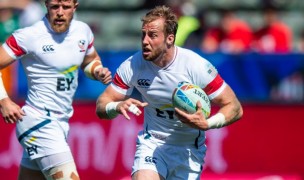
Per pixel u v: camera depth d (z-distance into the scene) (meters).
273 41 42.72
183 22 41.12
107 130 33.75
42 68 23.44
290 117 33.88
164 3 42.44
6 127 33.59
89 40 24.34
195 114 20.47
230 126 33.75
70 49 23.58
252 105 33.94
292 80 34.59
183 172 22.80
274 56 34.66
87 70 24.78
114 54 34.72
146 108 22.64
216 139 33.72
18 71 34.00
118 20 51.72
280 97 34.53
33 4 42.16
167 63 21.59
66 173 23.45
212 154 33.72
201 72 21.62
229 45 42.50
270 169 33.81
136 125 33.56
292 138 33.88
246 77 34.69
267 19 43.28
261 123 33.88
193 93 21.06
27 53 23.30
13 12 41.09
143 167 22.12
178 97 21.06
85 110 33.81
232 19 44.78
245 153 33.75
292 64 34.56
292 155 33.81
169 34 21.27
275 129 33.88
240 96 34.66
